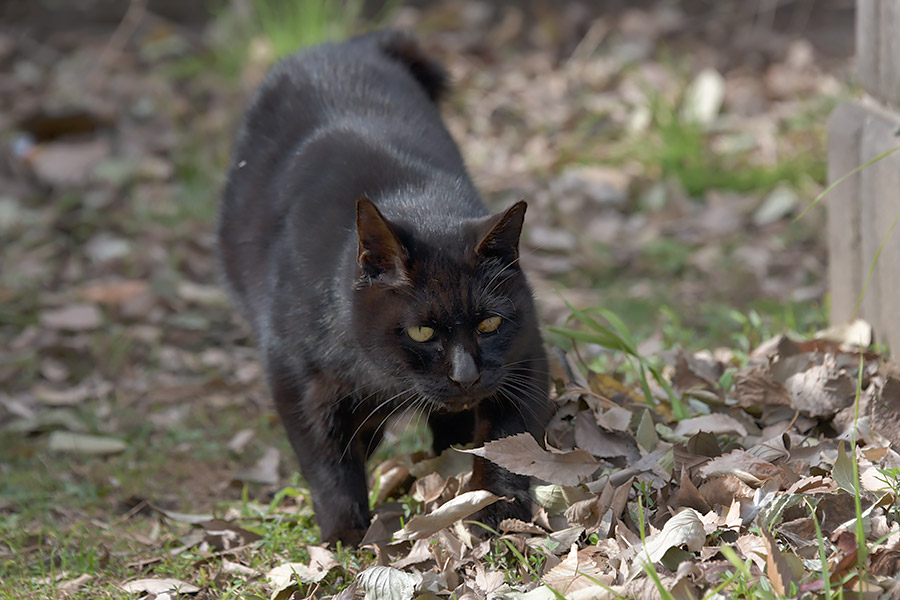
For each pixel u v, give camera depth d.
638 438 6.66
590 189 12.82
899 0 7.45
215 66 15.95
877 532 5.41
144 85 15.77
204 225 12.76
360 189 6.82
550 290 11.09
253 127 8.13
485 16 16.75
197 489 8.12
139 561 6.88
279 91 8.12
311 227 6.73
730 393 7.46
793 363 7.19
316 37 15.12
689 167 12.91
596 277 11.44
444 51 15.85
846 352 7.45
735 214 12.13
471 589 5.71
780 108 14.16
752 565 5.27
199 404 9.53
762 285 10.80
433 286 6.00
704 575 5.20
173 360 10.29
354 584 5.85
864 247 8.04
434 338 6.10
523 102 14.88
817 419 6.85
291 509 7.50
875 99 8.10
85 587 6.49
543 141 13.92
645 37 15.92
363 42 8.75
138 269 11.99
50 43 17.05
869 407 6.67
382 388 6.54
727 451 6.64
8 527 7.43
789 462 6.29
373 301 6.12
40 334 10.60
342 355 6.43
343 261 6.35
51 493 8.07
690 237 11.90
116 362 10.16
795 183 12.47
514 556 6.08
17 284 11.63
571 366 7.25
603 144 13.83
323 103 7.79
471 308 6.02
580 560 5.70
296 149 7.55
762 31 15.85
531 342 6.48
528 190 12.95
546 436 6.64
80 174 13.70
